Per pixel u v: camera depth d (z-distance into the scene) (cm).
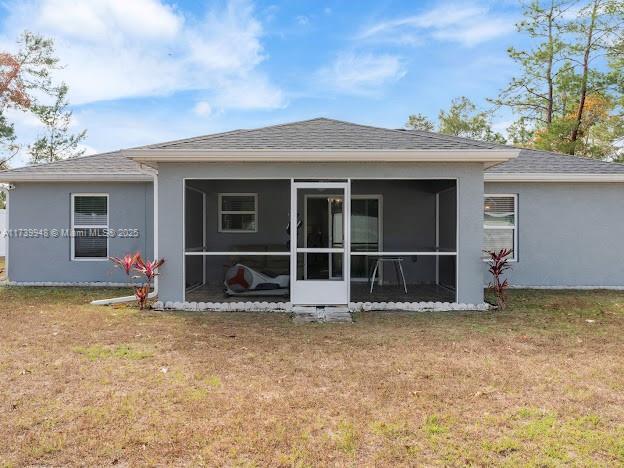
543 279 1049
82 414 344
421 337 580
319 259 786
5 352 504
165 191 767
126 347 527
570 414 348
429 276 1096
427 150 728
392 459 284
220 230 1110
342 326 644
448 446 300
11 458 283
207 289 1003
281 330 618
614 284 1044
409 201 1100
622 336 589
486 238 1056
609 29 1988
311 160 753
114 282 1091
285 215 1109
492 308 784
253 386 405
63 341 553
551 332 610
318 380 420
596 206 1045
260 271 920
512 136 2655
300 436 311
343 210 783
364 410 354
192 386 404
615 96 2052
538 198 1050
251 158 741
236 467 274
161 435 312
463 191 766
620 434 315
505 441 305
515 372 443
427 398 379
